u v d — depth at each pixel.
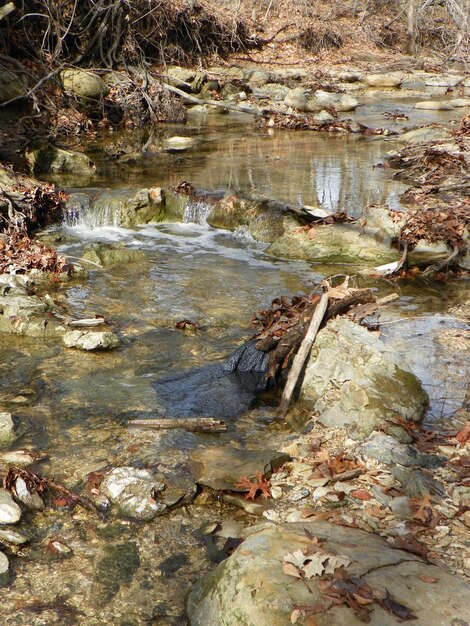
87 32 14.93
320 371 4.88
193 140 12.22
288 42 22.61
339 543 3.70
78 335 5.46
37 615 3.62
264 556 3.60
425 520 4.01
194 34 18.92
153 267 6.78
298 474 4.31
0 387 4.99
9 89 12.37
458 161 10.02
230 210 7.93
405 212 7.17
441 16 26.52
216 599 3.53
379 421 4.61
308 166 10.20
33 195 7.72
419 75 21.22
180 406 4.84
